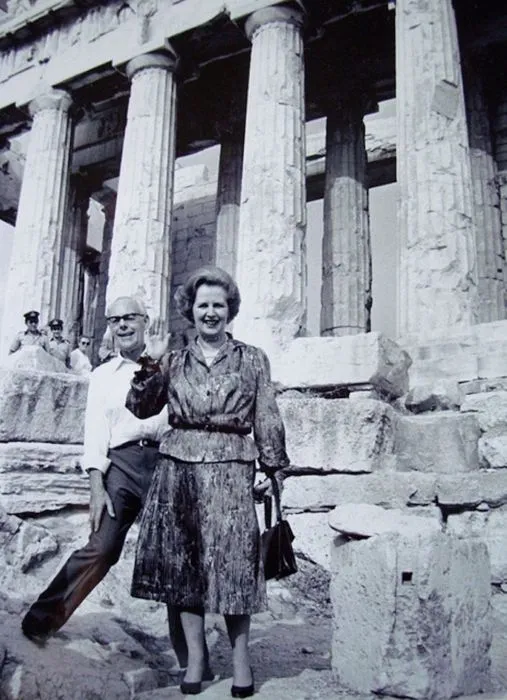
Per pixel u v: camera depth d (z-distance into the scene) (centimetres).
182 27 1808
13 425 677
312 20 1722
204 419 343
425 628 341
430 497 614
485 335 936
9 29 2117
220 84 2267
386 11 1830
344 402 680
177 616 376
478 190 1711
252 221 1472
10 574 490
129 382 389
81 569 366
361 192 1931
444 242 1188
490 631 394
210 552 325
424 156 1256
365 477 641
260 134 1540
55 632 385
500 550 570
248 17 1688
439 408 818
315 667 404
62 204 1989
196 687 329
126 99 2403
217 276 368
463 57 1795
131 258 1675
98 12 2008
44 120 2041
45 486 651
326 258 1889
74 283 2519
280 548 345
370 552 361
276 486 353
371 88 2019
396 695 338
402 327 1172
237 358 358
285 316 1393
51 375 711
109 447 385
